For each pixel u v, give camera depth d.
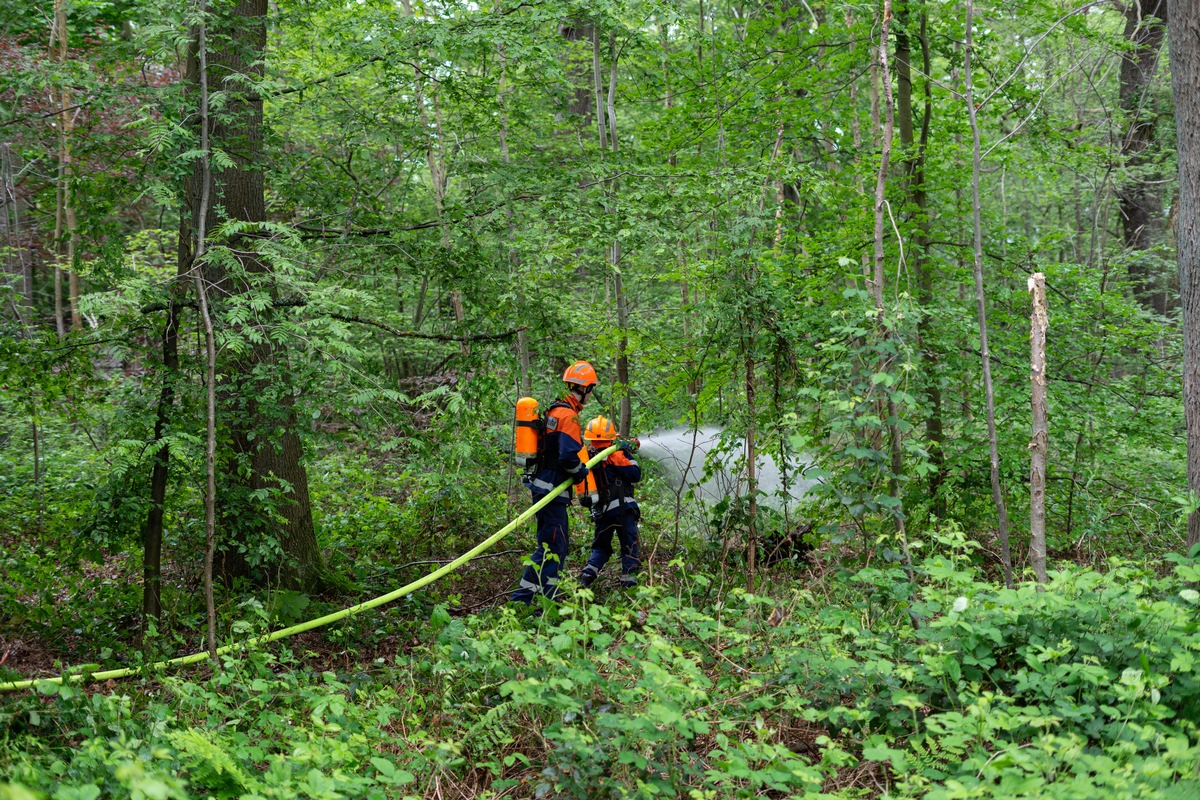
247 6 6.47
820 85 9.23
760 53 8.98
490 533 8.17
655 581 6.39
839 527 5.29
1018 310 8.21
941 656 3.63
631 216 6.47
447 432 6.19
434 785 3.65
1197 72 5.20
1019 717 3.17
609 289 10.23
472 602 6.99
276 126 7.39
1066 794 2.64
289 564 6.35
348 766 3.47
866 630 4.05
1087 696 3.31
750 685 4.07
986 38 8.65
